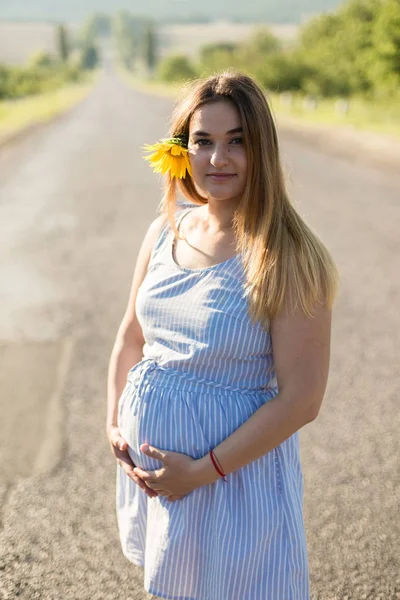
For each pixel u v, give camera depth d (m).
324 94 37.41
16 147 17.91
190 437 1.77
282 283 1.65
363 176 11.66
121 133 21.62
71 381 4.14
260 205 1.71
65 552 2.68
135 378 1.89
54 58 189.50
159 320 1.83
